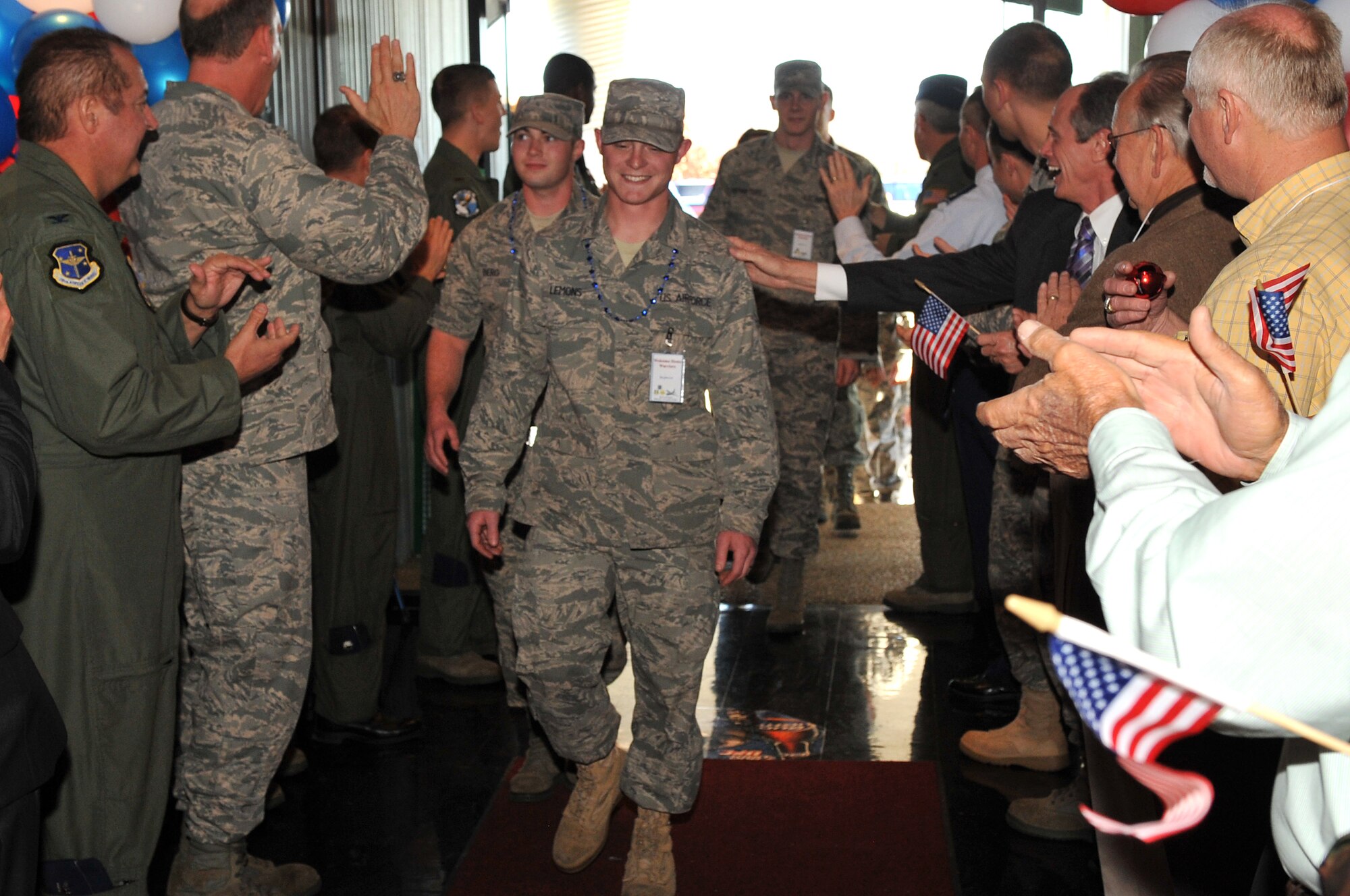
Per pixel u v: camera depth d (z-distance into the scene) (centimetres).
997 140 338
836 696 383
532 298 248
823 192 482
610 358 243
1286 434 111
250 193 235
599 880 271
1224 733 91
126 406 199
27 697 159
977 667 407
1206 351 109
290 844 288
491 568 334
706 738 352
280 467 248
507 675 347
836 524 591
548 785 315
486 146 402
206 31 239
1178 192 218
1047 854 282
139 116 219
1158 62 222
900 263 309
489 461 259
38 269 196
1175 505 92
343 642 340
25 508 158
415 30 566
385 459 344
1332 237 145
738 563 245
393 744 347
